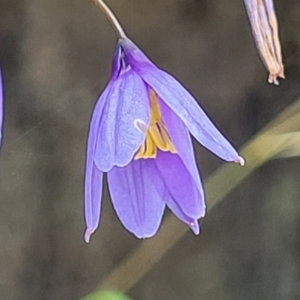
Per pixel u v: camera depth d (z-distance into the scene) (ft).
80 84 0.46
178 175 0.27
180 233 0.44
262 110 0.46
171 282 0.46
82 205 0.46
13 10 0.46
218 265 0.46
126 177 0.27
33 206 0.46
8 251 0.46
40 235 0.46
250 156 0.35
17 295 0.46
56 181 0.46
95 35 0.46
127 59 0.27
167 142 0.27
